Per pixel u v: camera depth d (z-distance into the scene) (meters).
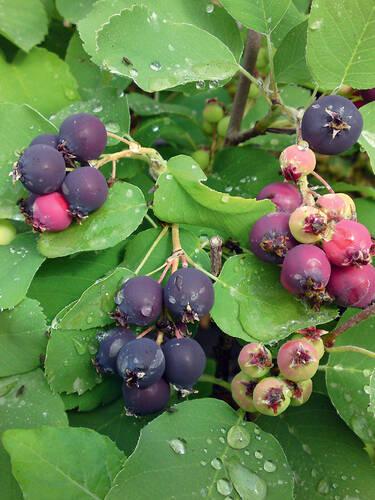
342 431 0.16
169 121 0.23
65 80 0.19
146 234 0.16
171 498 0.13
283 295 0.15
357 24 0.15
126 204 0.16
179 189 0.15
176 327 0.14
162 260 0.16
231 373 0.21
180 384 0.14
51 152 0.15
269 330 0.14
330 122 0.14
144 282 0.14
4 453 0.15
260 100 0.24
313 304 0.14
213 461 0.14
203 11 0.18
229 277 0.15
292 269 0.14
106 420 0.16
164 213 0.16
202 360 0.14
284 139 0.23
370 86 0.16
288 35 0.18
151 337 0.15
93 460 0.14
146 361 0.13
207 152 0.23
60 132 0.15
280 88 0.23
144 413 0.14
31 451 0.14
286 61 0.19
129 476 0.13
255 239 0.14
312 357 0.14
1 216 0.16
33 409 0.15
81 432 0.14
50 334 0.15
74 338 0.15
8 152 0.16
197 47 0.17
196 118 0.26
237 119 0.22
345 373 0.16
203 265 0.16
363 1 0.15
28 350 0.16
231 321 0.15
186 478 0.14
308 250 0.13
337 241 0.14
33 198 0.15
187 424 0.14
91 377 0.15
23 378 0.16
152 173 0.17
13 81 0.19
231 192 0.21
